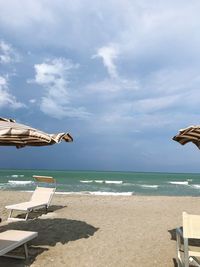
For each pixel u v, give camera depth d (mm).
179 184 45750
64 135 5777
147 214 11070
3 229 8297
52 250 6531
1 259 5922
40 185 34750
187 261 4422
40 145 6332
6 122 5414
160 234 8070
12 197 15945
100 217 10258
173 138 7020
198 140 6680
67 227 8633
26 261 5844
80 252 6465
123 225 9086
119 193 25578
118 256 6273
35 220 9516
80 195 17484
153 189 33562
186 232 4434
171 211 11867
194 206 13391
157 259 6113
